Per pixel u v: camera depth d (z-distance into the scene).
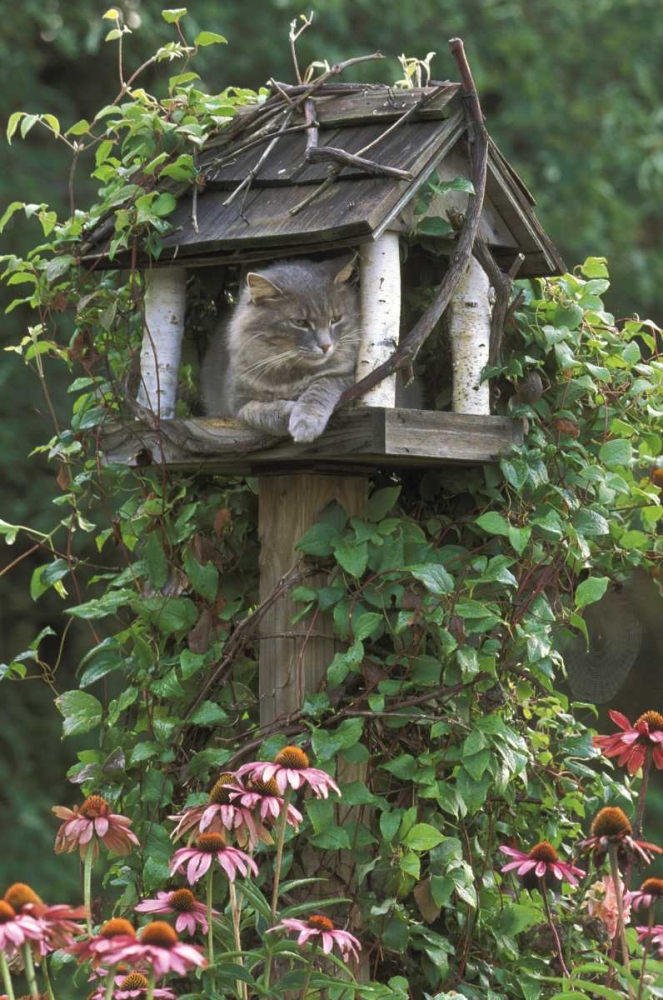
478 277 5.75
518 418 5.71
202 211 5.81
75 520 6.53
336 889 5.52
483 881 5.86
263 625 5.75
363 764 5.62
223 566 6.05
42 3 13.02
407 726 5.69
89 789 5.94
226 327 6.38
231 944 5.22
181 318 6.13
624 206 15.02
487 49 14.80
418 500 6.08
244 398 5.84
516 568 5.91
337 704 5.58
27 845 12.38
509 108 14.63
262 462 5.69
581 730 6.48
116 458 6.08
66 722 5.85
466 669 5.37
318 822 5.28
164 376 6.08
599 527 5.87
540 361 5.97
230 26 13.56
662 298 15.19
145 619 5.97
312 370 5.71
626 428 6.26
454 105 5.52
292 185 5.61
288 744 5.43
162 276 6.06
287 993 5.44
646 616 10.09
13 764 13.05
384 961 5.72
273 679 5.71
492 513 5.50
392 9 14.14
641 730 5.10
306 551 5.52
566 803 6.33
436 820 5.62
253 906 5.38
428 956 5.64
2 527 6.33
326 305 5.71
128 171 6.05
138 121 6.00
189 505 6.04
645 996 4.90
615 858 4.79
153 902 4.73
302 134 5.82
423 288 6.08
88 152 13.48
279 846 4.79
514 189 5.78
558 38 15.14
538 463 5.70
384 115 5.61
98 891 12.34
